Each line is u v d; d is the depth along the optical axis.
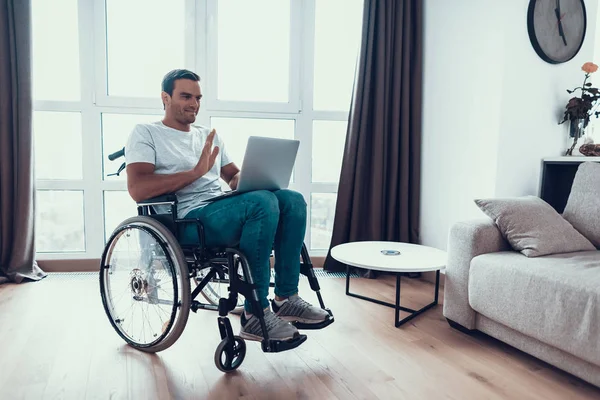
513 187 2.38
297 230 1.65
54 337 1.80
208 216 1.58
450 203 2.67
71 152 2.88
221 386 1.43
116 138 2.92
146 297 1.67
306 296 2.43
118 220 2.99
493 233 1.87
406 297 2.44
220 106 2.98
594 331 1.35
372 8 2.80
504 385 1.47
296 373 1.53
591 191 2.03
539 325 1.52
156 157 1.68
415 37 2.90
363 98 2.86
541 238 1.79
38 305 2.19
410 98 2.94
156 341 1.59
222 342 1.47
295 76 3.06
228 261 1.49
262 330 1.44
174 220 1.59
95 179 2.89
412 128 2.93
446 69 2.69
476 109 2.45
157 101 2.90
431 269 1.89
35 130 2.81
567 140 2.55
